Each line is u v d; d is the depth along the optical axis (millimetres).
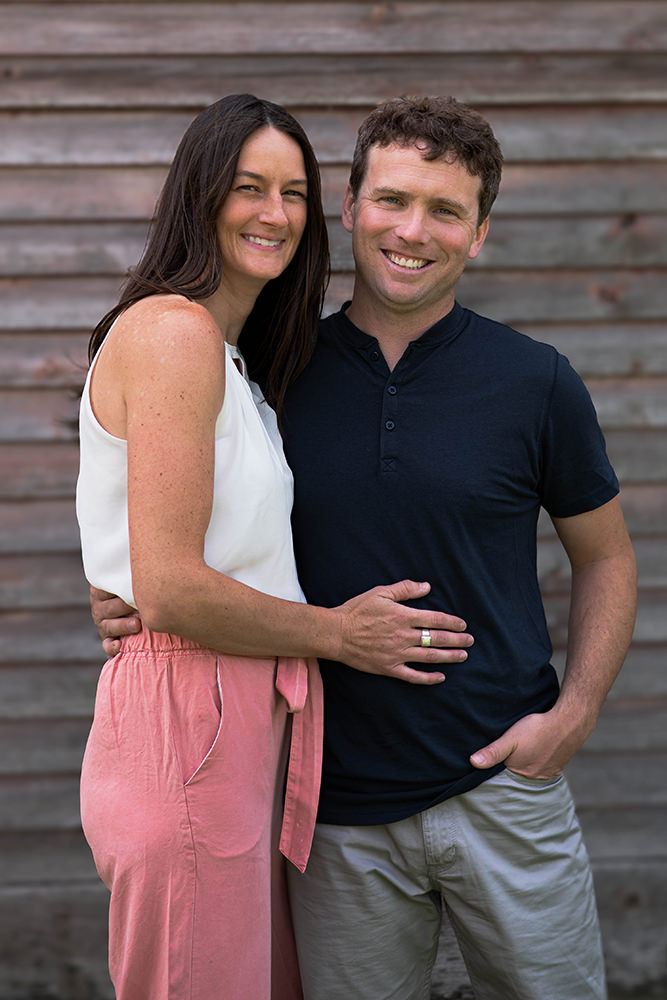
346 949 1774
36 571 2852
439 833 1730
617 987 2910
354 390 1771
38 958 2852
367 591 1709
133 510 1437
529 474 1767
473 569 1726
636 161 2865
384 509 1716
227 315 1702
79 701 2863
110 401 1511
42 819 2857
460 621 1713
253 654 1577
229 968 1536
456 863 1741
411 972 1835
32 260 2814
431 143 1690
